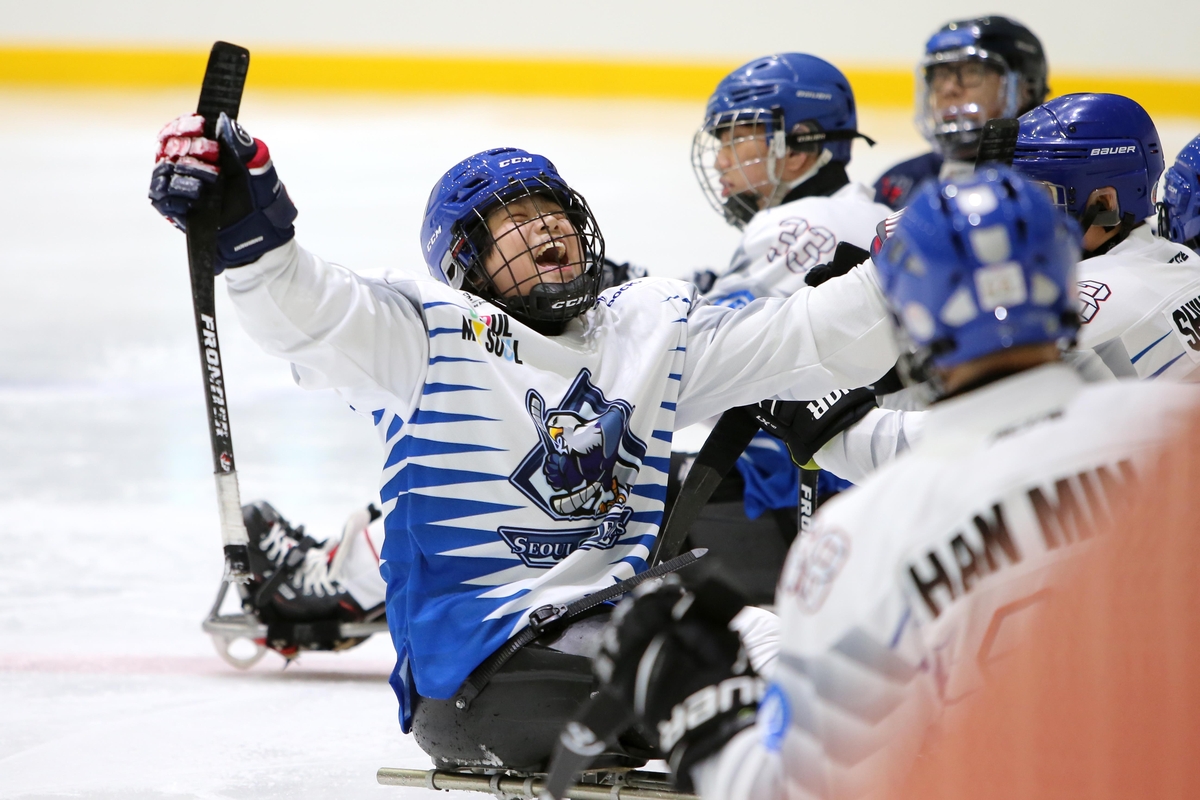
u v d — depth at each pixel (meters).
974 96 13.85
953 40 13.73
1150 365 8.68
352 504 15.76
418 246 32.56
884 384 8.28
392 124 49.62
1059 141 8.91
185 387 21.84
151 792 8.16
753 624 6.38
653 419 7.47
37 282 29.72
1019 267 4.14
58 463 17.52
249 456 17.98
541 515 6.96
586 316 7.70
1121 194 8.95
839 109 12.20
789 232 10.89
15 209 37.38
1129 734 4.23
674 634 4.53
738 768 4.29
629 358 7.51
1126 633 4.18
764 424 8.16
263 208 6.48
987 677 4.17
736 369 7.85
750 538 10.44
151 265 31.66
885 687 4.11
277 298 6.61
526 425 6.96
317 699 10.36
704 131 12.39
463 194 7.49
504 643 6.65
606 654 4.63
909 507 4.10
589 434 7.10
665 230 32.69
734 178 12.48
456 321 7.02
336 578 10.77
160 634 11.84
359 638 11.05
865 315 7.72
